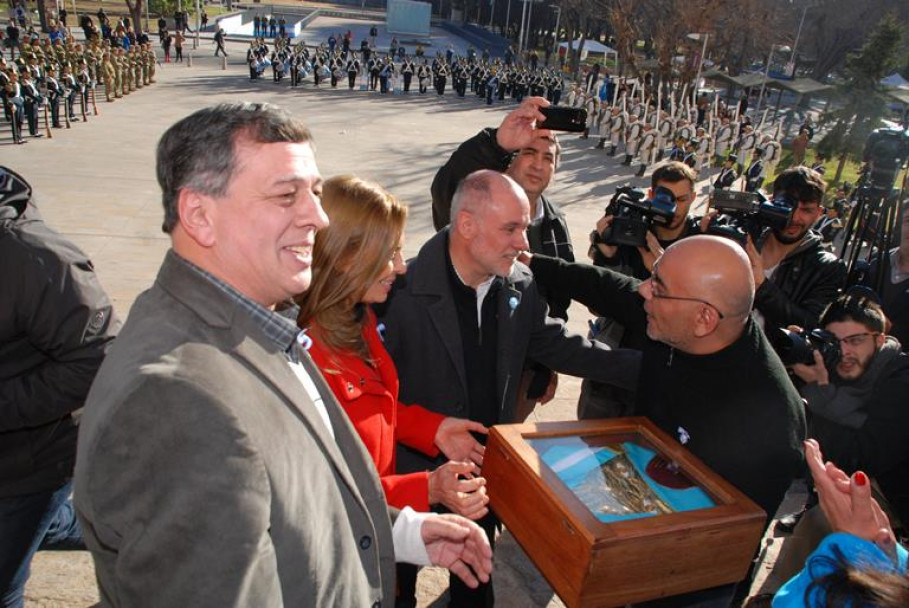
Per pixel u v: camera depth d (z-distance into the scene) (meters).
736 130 17.83
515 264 2.51
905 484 2.25
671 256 1.85
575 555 1.43
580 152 18.25
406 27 51.72
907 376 2.20
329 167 13.09
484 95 27.97
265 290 1.19
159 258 7.12
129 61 20.36
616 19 25.12
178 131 1.12
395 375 1.99
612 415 3.05
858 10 35.88
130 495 0.93
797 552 2.47
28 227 1.86
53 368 1.91
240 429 0.97
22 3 33.84
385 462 1.89
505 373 2.38
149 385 0.94
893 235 3.28
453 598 2.51
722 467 1.81
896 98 21.58
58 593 2.58
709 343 1.85
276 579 1.01
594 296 2.59
